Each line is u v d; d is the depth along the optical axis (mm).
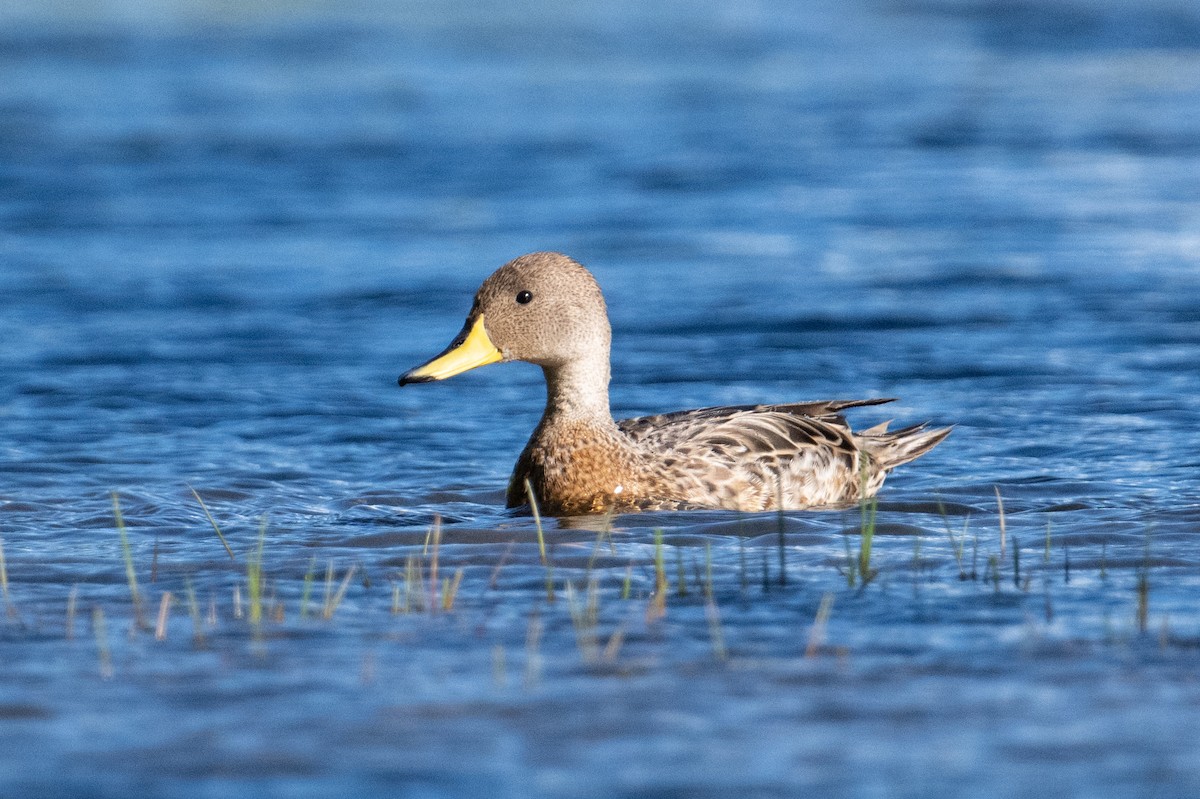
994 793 6383
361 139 33250
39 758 6758
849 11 57375
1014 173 29375
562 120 35625
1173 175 28719
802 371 17469
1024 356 17812
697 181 29156
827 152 31844
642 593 9273
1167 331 18766
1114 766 6633
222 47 46875
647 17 55531
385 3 58875
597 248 24062
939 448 14203
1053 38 48938
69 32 48906
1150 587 9289
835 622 8609
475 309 12422
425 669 7852
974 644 8188
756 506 12039
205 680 7711
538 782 6496
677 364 17797
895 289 21328
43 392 16281
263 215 26422
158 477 13016
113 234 24953
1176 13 53750
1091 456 13641
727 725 7086
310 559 10211
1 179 29016
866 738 6938
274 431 14891
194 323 19719
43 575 9812
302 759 6734
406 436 14820
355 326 19734
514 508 12242
